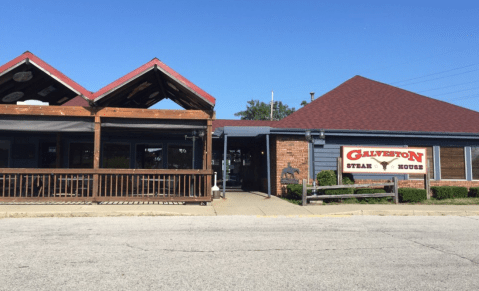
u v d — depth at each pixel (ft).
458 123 59.62
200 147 59.31
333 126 55.57
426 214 39.58
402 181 55.67
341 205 43.83
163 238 24.64
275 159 54.65
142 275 16.56
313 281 15.94
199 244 22.93
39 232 26.53
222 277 16.39
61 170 40.27
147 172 41.42
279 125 55.06
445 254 21.04
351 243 23.76
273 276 16.60
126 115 41.34
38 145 55.57
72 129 40.88
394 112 62.03
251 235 26.09
